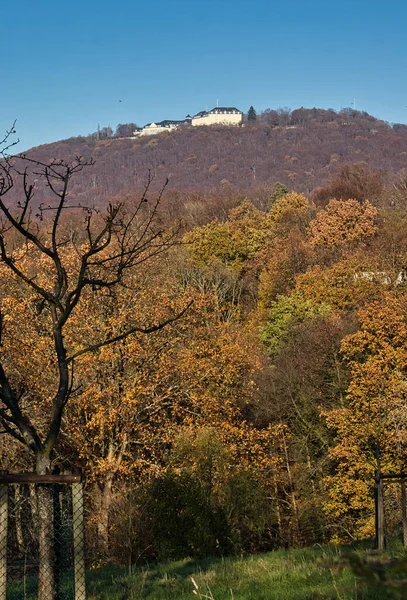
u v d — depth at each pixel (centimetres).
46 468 905
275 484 3250
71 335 2909
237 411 3262
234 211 9694
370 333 3647
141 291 3189
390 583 355
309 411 3700
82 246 2567
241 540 2431
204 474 2509
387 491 2200
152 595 986
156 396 3084
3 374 928
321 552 1340
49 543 856
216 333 3550
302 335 4297
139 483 2764
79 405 2817
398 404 3097
